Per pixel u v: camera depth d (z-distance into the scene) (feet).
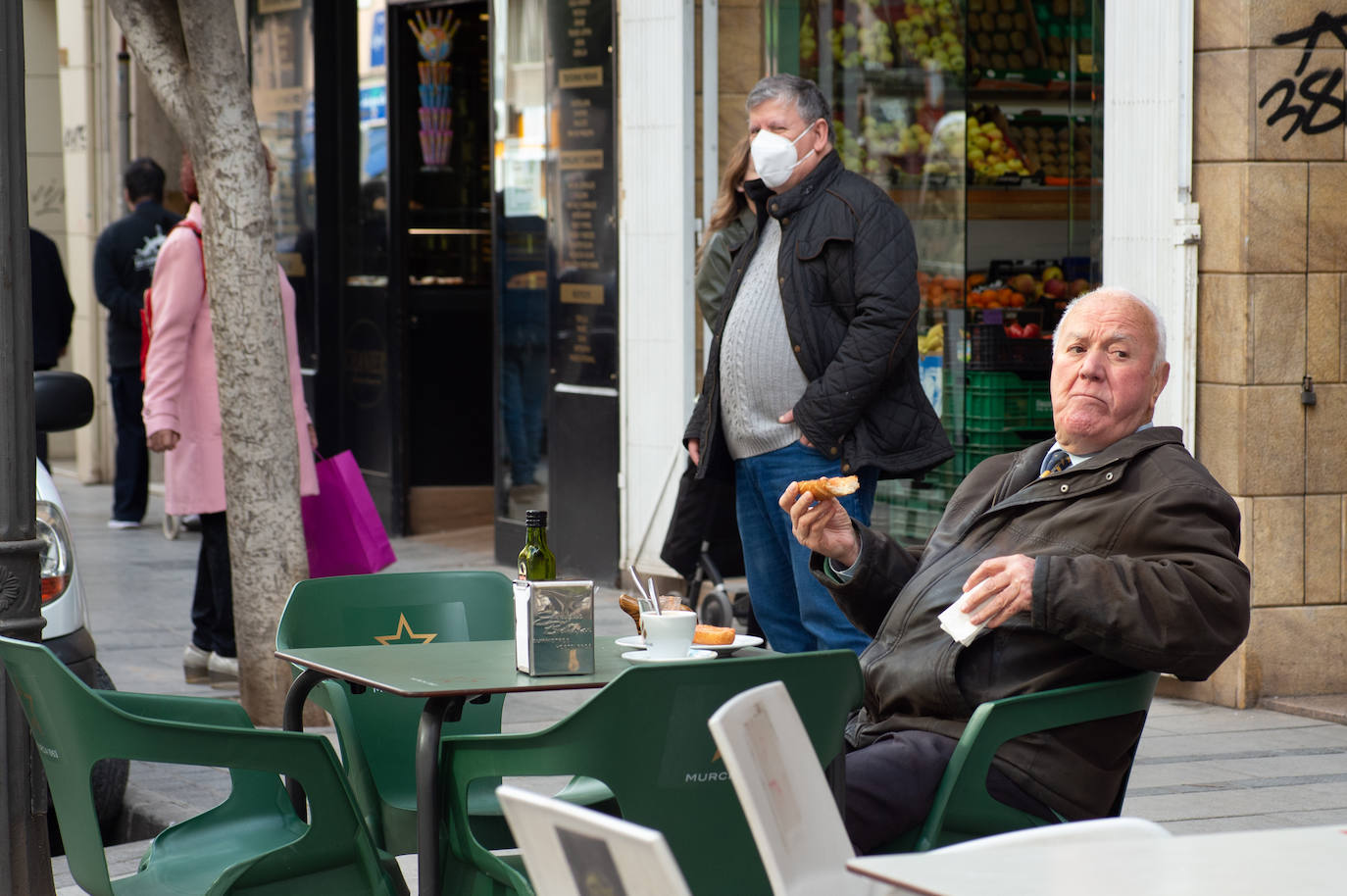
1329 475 50.80
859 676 23.34
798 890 17.22
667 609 27.84
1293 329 50.24
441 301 92.43
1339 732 48.06
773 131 41.65
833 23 65.62
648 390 69.21
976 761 24.40
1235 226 49.98
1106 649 25.11
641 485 69.92
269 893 24.63
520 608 25.43
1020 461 29.27
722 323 43.19
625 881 14.08
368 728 32.04
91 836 24.26
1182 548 25.80
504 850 29.86
